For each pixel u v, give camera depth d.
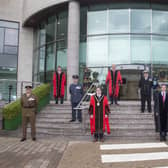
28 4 17.72
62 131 8.63
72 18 14.73
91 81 14.09
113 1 14.82
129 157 5.77
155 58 14.30
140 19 14.63
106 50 14.56
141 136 8.25
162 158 5.66
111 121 9.12
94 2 15.07
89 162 5.39
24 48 19.02
